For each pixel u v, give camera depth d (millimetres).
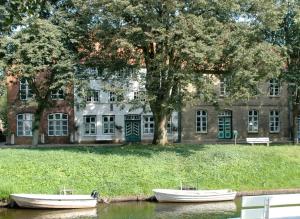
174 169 29484
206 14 32531
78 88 35031
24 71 34938
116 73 35312
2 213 21953
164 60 32688
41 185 25250
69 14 36969
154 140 37219
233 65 32500
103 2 32188
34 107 51188
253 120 53750
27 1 8703
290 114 54219
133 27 31594
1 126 66812
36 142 40562
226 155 32312
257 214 11664
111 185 26266
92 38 35938
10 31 34719
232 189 28062
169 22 31312
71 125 51906
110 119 52719
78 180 26297
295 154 34406
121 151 32344
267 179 29938
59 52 34531
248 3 33156
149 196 25562
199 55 29469
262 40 37438
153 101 34281
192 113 52281
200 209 22938
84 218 20797
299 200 12055
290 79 40750
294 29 39875
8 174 25781
